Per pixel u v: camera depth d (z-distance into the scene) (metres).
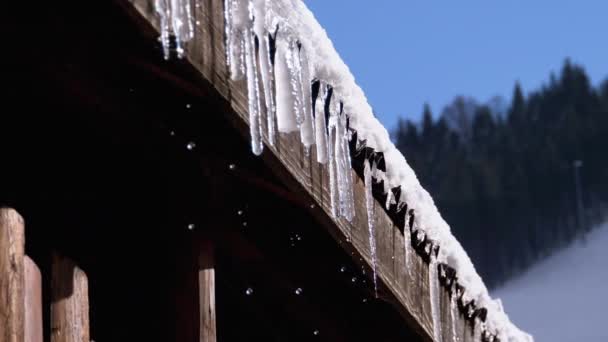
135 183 4.20
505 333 5.94
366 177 4.39
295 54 3.82
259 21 3.61
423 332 4.96
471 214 81.31
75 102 3.84
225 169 4.08
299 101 3.81
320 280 4.86
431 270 5.00
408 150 85.56
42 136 4.03
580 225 80.56
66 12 3.35
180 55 3.28
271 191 4.12
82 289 3.62
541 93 87.94
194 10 3.36
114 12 3.22
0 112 3.93
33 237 3.98
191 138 3.94
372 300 4.90
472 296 5.42
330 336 5.09
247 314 5.12
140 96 3.74
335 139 4.10
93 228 4.22
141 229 4.20
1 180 3.92
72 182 4.14
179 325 4.04
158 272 4.12
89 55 3.55
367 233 4.43
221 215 4.25
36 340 3.40
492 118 87.19
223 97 3.48
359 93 4.25
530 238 80.06
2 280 3.29
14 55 3.66
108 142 4.04
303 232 4.43
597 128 83.94
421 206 4.82
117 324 4.14
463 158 84.25
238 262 4.70
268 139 3.70
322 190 4.06
